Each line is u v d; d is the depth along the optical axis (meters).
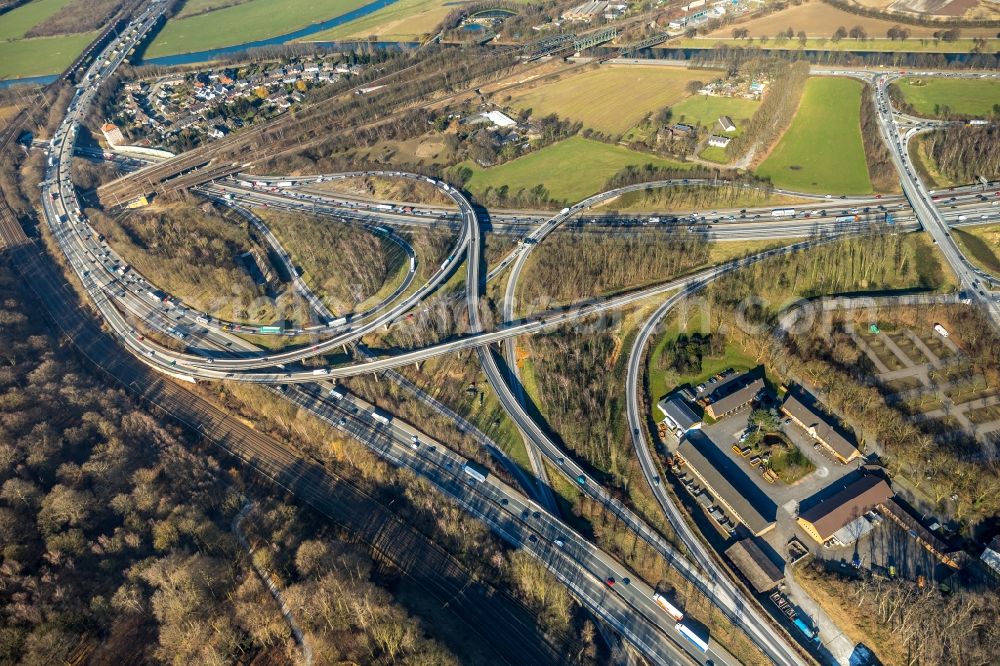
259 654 165.75
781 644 161.00
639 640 167.50
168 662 161.00
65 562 181.62
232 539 193.25
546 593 176.12
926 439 194.00
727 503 191.62
